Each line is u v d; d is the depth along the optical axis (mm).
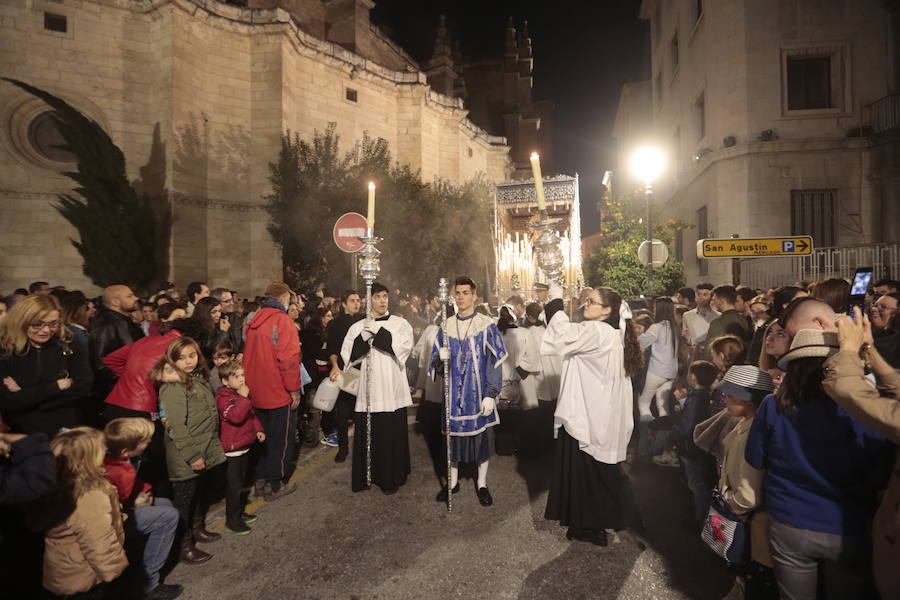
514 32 34812
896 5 12305
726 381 2686
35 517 2488
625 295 13117
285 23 15445
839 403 1878
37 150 13039
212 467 3771
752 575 2473
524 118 35125
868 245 10500
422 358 5852
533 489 4770
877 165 12180
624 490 3670
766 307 4973
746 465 2400
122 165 13242
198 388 3645
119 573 2652
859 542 1958
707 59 14133
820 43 12758
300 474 5324
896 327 3906
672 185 18047
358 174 16766
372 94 19625
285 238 15430
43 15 13008
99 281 12828
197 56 14562
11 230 12766
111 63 13672
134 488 3293
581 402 3738
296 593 3152
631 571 3332
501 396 5660
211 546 3762
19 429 3369
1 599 2488
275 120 15562
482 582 3232
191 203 14242
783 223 12750
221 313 5770
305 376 6117
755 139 12898
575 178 11625
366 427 4801
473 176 26312
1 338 3303
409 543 3758
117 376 4344
